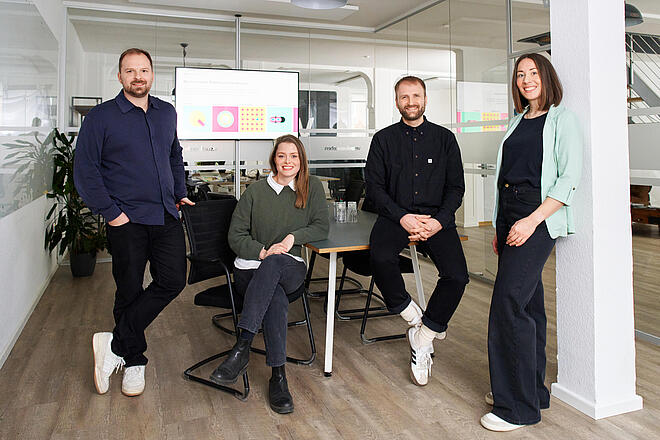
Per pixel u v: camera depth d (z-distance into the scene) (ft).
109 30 18.85
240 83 20.15
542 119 7.58
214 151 20.10
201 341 11.09
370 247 9.38
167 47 19.54
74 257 16.69
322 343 10.97
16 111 11.03
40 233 14.39
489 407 8.11
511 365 7.40
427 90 19.25
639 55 10.96
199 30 19.86
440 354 10.31
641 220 11.18
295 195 9.61
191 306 13.78
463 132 17.46
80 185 7.93
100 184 7.97
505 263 7.47
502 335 7.45
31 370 9.57
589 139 7.59
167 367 9.72
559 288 8.24
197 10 19.45
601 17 7.63
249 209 9.46
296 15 19.74
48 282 15.88
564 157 7.20
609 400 7.80
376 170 9.91
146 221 8.36
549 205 7.14
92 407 8.14
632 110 11.25
